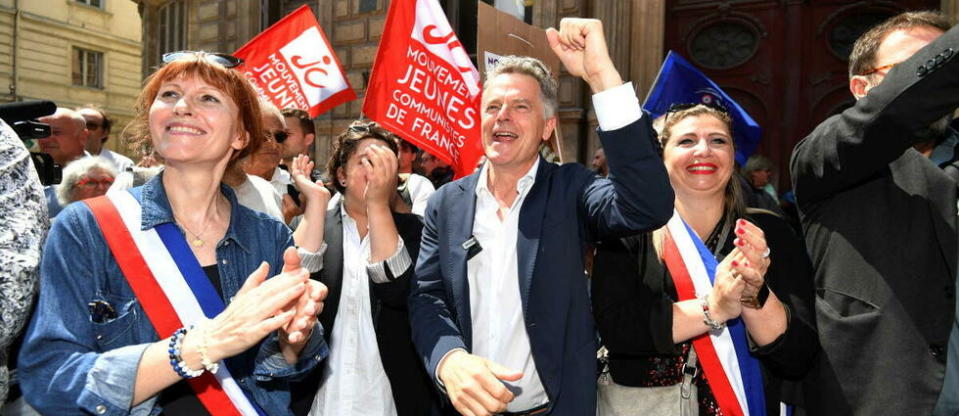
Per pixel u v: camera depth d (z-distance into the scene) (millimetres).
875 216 1601
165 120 1369
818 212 1736
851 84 1775
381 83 2949
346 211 2361
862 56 1724
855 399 1538
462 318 1658
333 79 3945
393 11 2977
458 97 3152
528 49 3270
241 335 1141
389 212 2029
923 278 1521
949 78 1337
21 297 1149
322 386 2182
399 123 2979
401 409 2139
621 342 1686
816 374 1638
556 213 1644
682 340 1644
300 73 3965
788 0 6137
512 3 5480
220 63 1457
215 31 9977
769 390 1822
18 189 1210
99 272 1296
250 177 2650
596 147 6602
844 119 1545
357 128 2344
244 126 1517
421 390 2156
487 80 1786
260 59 4016
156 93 1444
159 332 1309
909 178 1607
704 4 6473
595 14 6512
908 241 1552
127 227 1331
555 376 1561
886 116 1418
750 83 6332
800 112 6117
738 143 2396
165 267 1335
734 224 1903
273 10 9719
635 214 1425
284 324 1184
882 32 1680
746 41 6348
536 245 1608
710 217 1931
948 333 1487
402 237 2191
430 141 3062
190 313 1330
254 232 1510
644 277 1771
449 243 1728
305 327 1241
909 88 1375
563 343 1576
